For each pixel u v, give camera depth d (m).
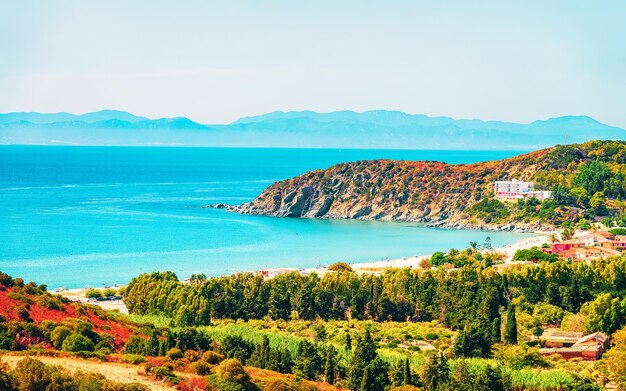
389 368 191.12
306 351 198.00
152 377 165.75
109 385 148.00
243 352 198.12
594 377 199.12
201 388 163.62
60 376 147.12
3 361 161.88
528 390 188.38
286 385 168.88
